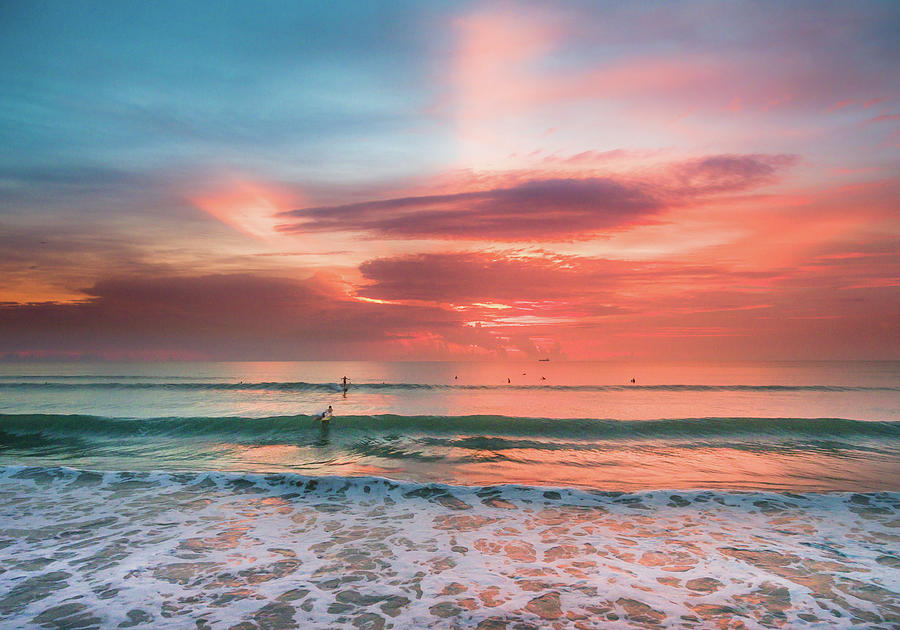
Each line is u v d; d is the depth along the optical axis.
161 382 54.69
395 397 39.97
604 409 31.52
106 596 4.88
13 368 103.81
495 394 44.69
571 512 7.98
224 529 7.06
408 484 9.35
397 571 5.59
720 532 7.03
